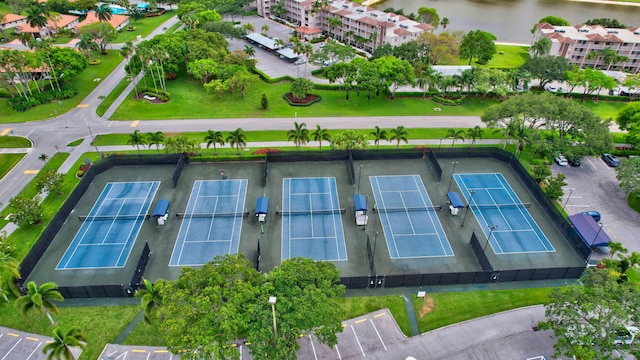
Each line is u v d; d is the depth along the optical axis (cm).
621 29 15825
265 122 10838
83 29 14575
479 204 7950
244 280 5056
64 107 11244
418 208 7825
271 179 8562
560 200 8162
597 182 8719
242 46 16200
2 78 10775
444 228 7362
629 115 9850
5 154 9256
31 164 8969
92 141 9788
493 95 12500
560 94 12625
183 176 8581
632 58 14962
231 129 10462
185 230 7212
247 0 19450
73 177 8550
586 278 5700
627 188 7775
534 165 9206
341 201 7981
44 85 12175
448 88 12825
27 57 11094
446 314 5841
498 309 5912
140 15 18812
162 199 7919
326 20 17712
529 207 7900
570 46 14912
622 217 7769
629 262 6269
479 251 6569
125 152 9406
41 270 6397
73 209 7625
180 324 4384
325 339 4781
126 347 5334
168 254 6712
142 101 11675
